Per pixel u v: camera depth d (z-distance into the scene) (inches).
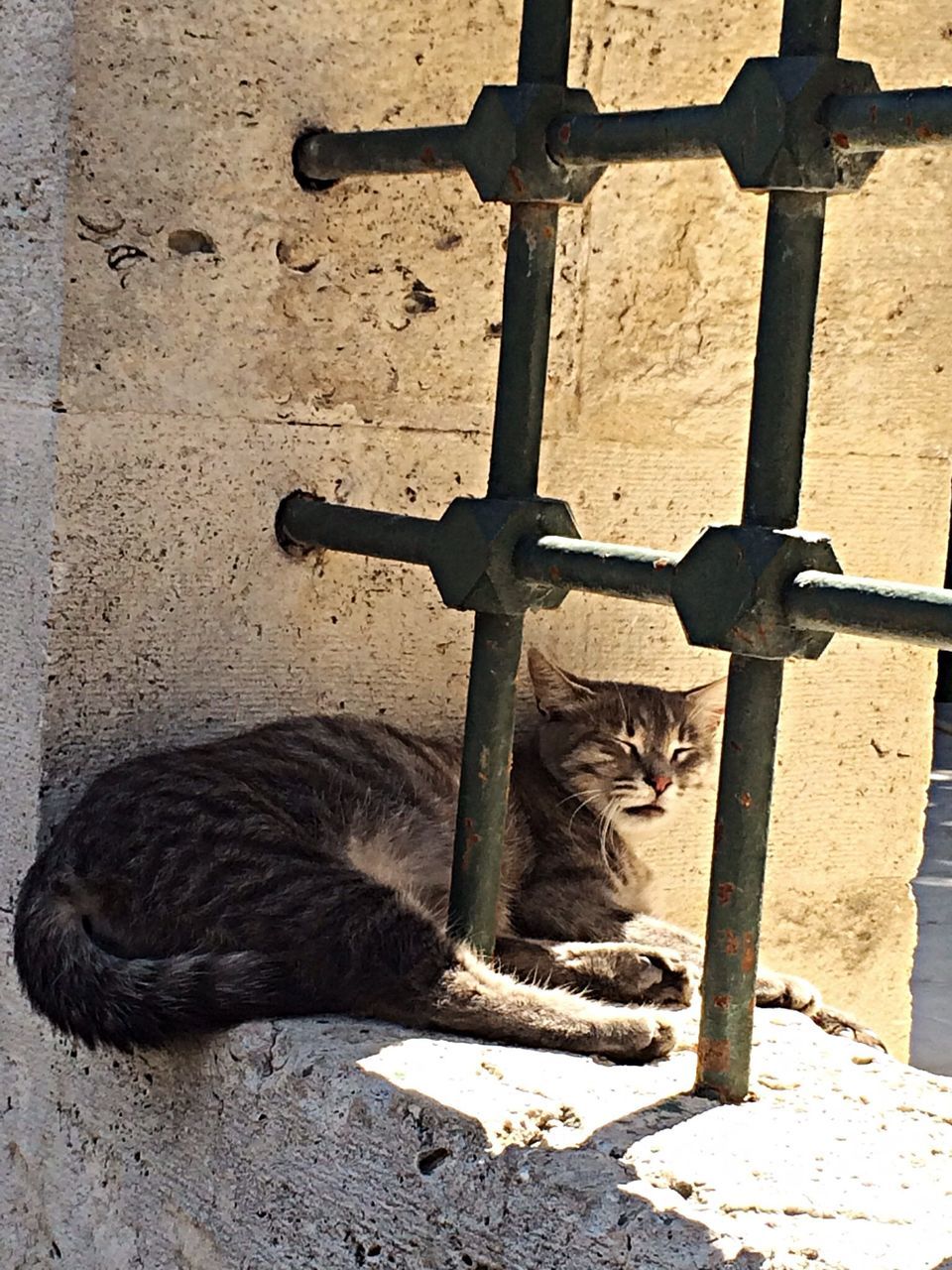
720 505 70.9
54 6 56.9
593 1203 43.2
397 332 63.3
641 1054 52.1
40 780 58.7
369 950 53.3
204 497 60.4
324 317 61.8
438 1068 49.5
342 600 63.6
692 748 72.1
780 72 47.4
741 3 68.0
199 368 59.7
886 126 46.2
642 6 66.2
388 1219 47.3
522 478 55.4
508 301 55.2
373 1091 48.3
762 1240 41.4
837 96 47.3
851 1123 47.7
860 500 73.5
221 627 61.2
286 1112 50.3
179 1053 54.1
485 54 63.2
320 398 62.1
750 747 48.5
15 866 59.7
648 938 65.6
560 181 53.8
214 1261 52.6
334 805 60.2
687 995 57.5
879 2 70.8
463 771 56.4
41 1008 55.2
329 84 60.7
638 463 68.9
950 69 72.7
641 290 67.7
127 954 55.7
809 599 47.0
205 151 59.0
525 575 54.3
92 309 57.7
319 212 61.2
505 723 55.9
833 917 75.8
